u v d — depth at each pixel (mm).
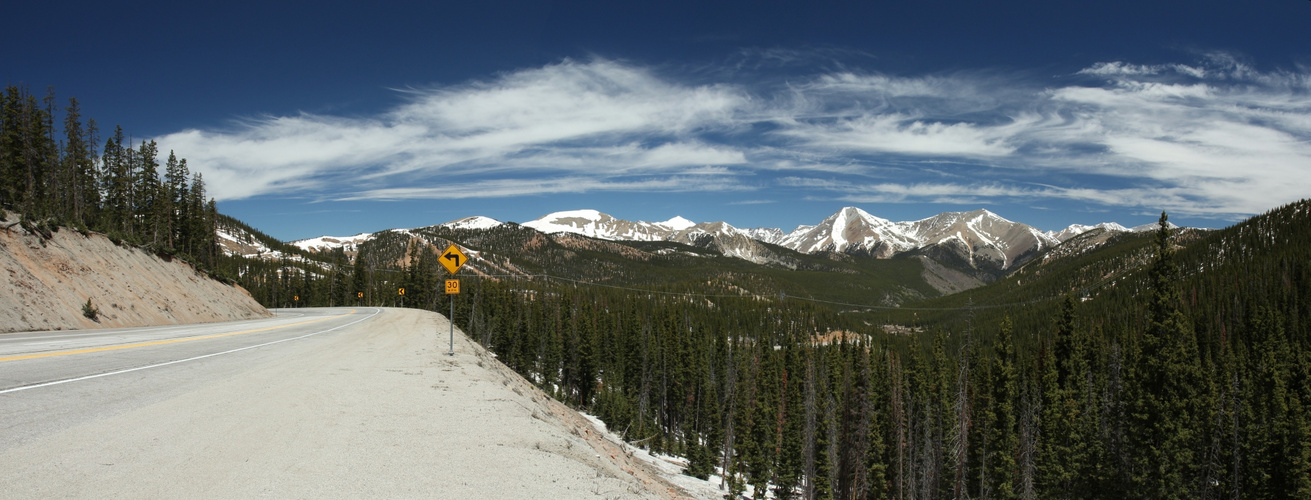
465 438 8523
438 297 118000
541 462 7727
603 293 185875
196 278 49188
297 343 22781
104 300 32750
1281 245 170625
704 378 77562
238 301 52781
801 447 53250
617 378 85312
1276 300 110438
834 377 66312
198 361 15438
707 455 57219
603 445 14547
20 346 17297
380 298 135500
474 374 16141
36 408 8586
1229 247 190125
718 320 153750
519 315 97062
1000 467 48281
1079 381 57938
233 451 7047
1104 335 99062
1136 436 39656
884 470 51156
